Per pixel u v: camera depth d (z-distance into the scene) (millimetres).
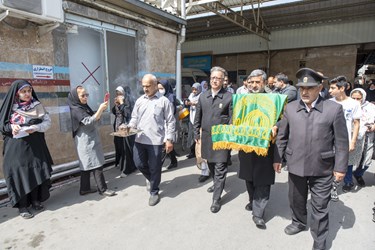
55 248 2551
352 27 10703
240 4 9367
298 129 2361
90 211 3258
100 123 5137
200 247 2539
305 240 2625
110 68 5262
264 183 2758
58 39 4176
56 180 4246
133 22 5457
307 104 2346
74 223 2984
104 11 4824
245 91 5926
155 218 3078
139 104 3475
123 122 4598
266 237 2684
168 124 3408
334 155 2314
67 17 4285
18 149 2986
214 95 3197
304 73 2203
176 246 2555
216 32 13422
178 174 4586
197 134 3527
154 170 3406
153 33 5996
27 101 3076
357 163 3652
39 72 3955
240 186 4020
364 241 2617
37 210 3281
